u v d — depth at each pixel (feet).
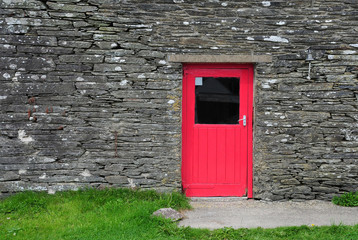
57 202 15.66
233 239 12.88
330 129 16.57
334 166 16.70
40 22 15.90
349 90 16.42
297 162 16.76
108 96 16.37
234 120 17.21
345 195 16.61
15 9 15.80
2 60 15.94
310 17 16.19
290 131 16.61
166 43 16.28
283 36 16.26
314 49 16.29
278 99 16.52
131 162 16.65
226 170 17.29
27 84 16.11
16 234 13.02
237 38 16.29
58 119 16.33
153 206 15.12
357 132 16.53
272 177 16.87
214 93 17.13
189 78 17.03
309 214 15.29
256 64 16.49
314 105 16.51
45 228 13.50
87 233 13.05
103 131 16.49
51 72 16.16
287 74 16.43
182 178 17.26
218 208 16.08
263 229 13.56
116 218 14.05
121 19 16.07
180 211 15.58
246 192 17.34
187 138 17.20
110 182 16.69
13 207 15.11
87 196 15.90
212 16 16.21
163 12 16.15
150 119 16.53
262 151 16.75
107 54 16.21
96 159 16.57
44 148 16.43
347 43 16.22
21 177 16.46
